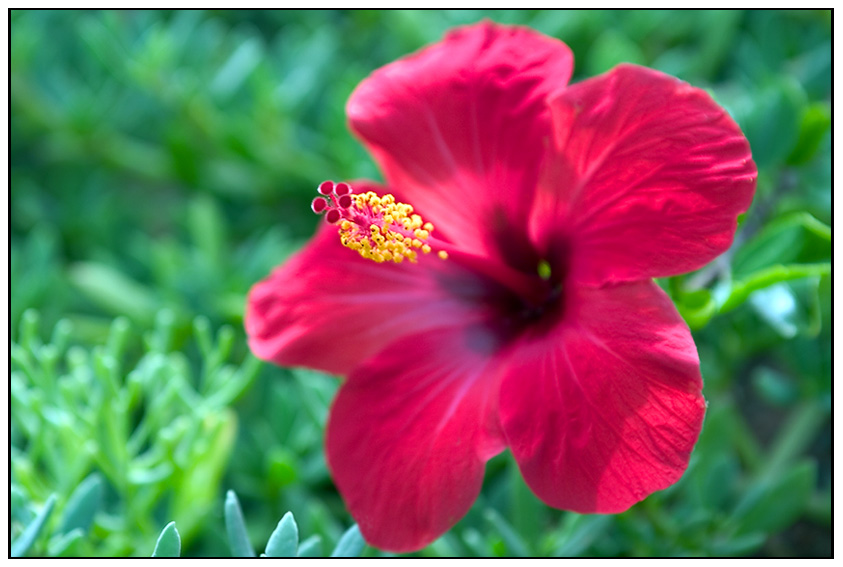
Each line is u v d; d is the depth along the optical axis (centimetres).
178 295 61
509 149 49
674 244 46
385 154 51
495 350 50
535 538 55
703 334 60
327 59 67
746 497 55
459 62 50
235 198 68
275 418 58
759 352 64
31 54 67
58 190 68
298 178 67
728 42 66
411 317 51
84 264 67
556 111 48
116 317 65
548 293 50
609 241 47
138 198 73
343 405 50
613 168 47
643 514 57
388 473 49
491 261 49
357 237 49
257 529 57
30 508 52
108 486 56
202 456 55
